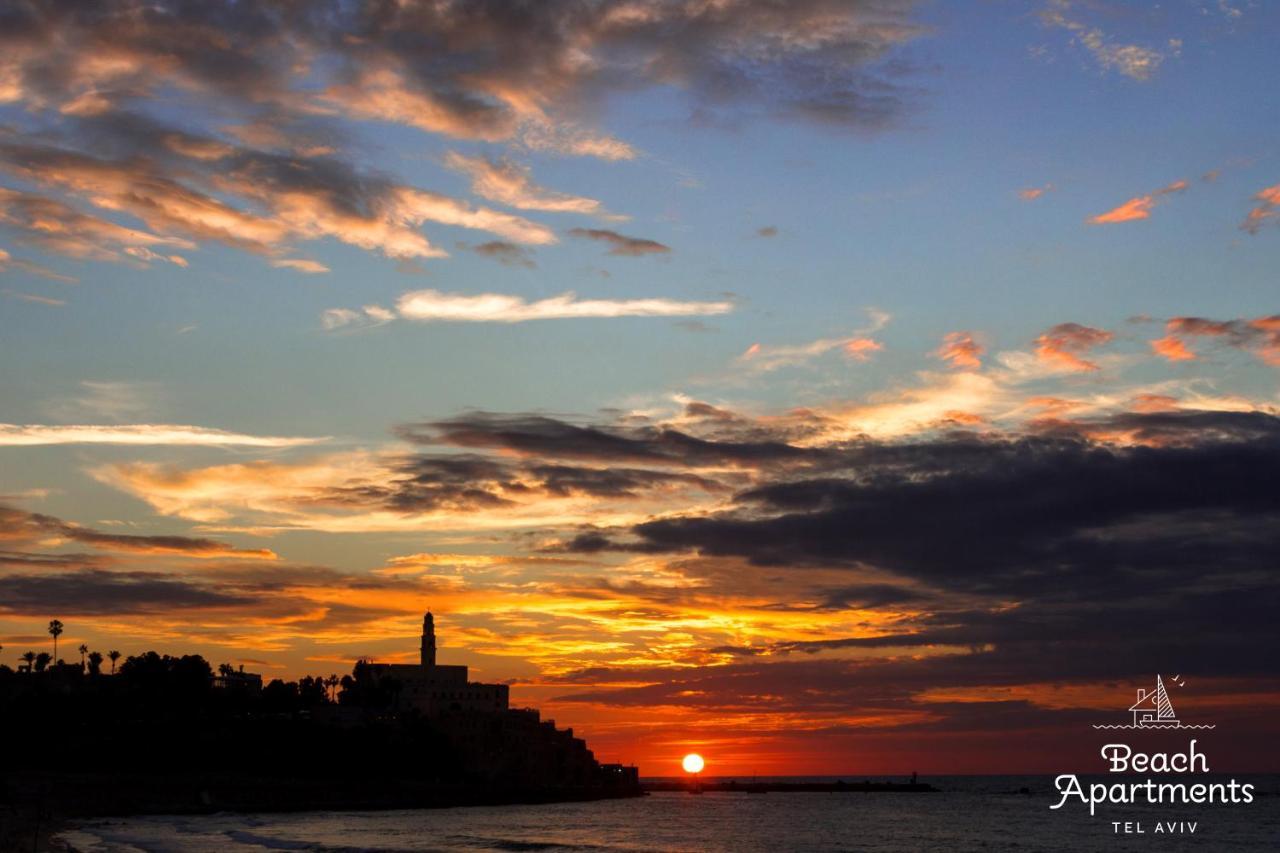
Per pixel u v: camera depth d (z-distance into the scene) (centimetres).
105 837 18388
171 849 15875
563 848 18400
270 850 15738
